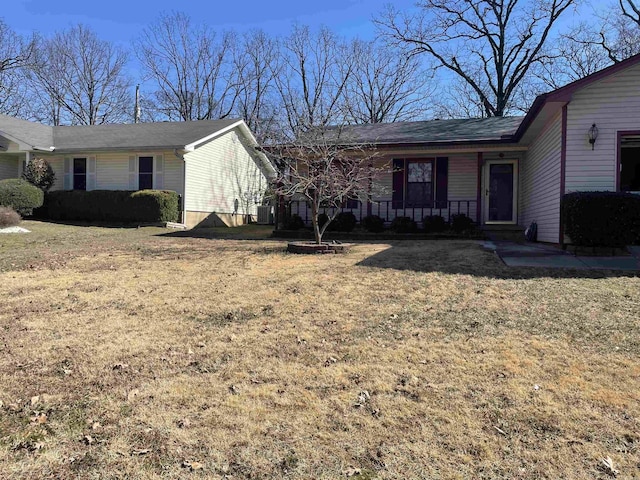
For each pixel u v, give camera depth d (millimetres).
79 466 2477
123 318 5090
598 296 5398
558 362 3672
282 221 13664
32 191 16000
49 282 6844
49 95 33062
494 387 3291
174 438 2736
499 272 6820
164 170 16828
